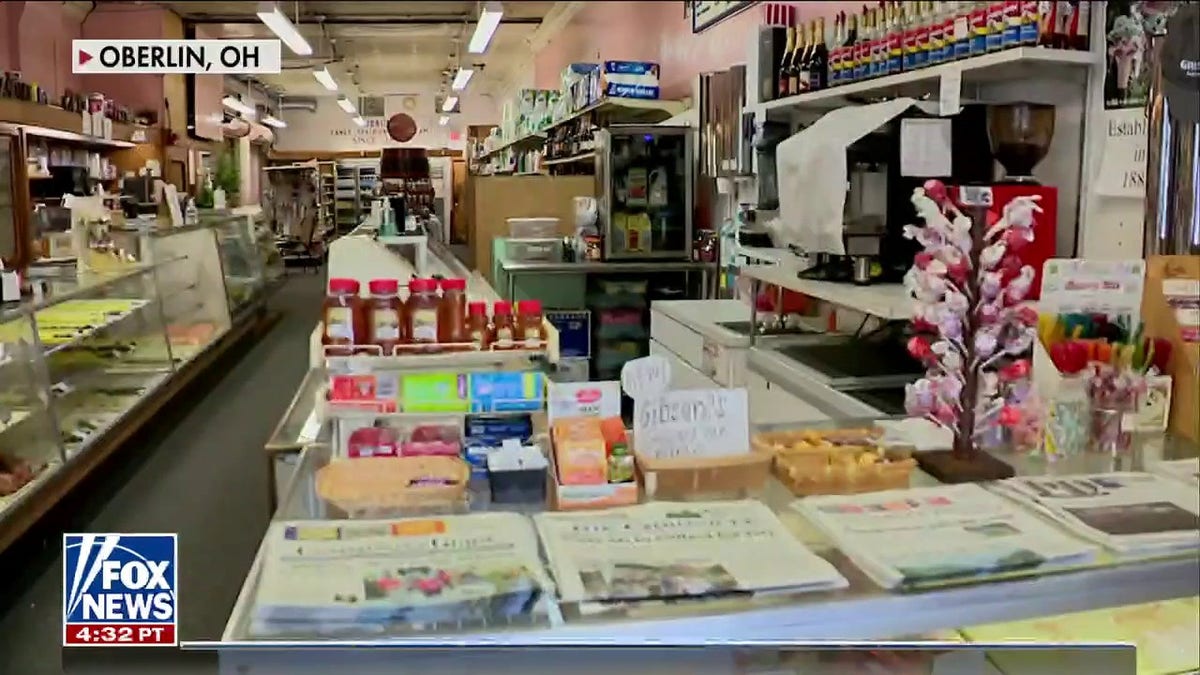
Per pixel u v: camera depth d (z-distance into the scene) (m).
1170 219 2.61
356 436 1.98
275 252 8.06
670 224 5.82
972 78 3.26
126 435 4.70
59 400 4.50
